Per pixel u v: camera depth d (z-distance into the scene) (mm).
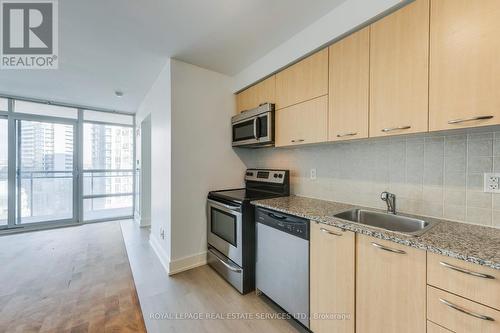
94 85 3154
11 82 3025
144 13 1662
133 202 4883
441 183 1401
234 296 1990
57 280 2258
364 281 1200
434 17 1127
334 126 1635
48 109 4031
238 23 1785
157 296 1981
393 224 1535
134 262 2672
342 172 1966
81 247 3154
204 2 1548
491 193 1215
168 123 2432
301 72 1915
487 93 967
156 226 2988
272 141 2217
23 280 2258
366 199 1794
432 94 1137
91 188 4535
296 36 1917
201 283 2195
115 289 2092
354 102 1501
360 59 1467
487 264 795
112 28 1851
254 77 2449
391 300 1092
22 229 3855
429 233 1115
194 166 2533
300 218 1567
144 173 4207
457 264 887
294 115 1983
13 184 3803
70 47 2145
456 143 1340
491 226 1211
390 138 1532
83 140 4387
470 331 854
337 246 1329
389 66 1312
